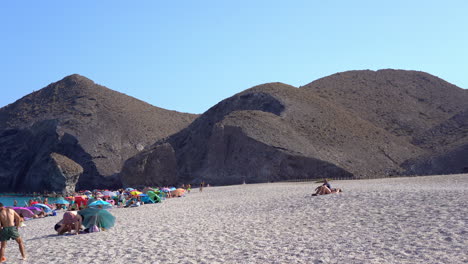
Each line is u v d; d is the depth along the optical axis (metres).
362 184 49.34
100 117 156.12
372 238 14.16
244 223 20.86
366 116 145.38
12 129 146.88
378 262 11.01
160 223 23.81
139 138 152.75
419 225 15.46
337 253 12.43
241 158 96.19
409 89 173.38
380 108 153.12
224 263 12.37
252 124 102.94
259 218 22.31
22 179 135.12
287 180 88.75
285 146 95.50
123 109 167.62
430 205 19.73
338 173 90.69
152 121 169.12
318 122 117.94
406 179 59.31
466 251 11.29
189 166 108.19
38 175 127.94
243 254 13.41
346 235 15.13
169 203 42.47
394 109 153.38
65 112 158.25
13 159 138.50
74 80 184.25
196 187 91.06
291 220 20.31
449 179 48.50
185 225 21.95
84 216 22.14
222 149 100.44
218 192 57.47
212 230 19.31
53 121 142.62
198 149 112.50
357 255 11.98
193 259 13.23
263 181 91.31
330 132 114.19
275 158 92.50
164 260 13.37
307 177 90.81
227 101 131.75
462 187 32.66
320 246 13.66
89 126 146.00
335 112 129.88
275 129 103.25
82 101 165.62
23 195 111.69
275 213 23.77
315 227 17.58
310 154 94.69
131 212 33.91
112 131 149.75
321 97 148.88
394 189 31.61
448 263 10.32
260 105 125.12
